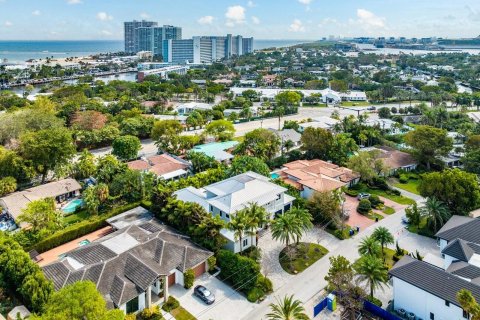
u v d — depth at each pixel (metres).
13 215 84.25
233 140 149.62
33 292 52.56
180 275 61.75
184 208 71.50
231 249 69.94
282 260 69.56
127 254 60.44
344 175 106.38
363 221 85.62
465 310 48.06
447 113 175.88
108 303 52.38
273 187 84.19
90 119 151.25
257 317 55.12
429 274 55.19
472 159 110.81
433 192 83.88
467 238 67.00
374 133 143.62
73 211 89.62
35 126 130.50
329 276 59.84
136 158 128.75
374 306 55.59
